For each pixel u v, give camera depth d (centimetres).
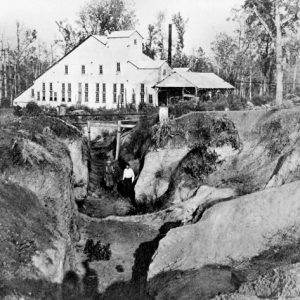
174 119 3070
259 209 1816
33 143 2202
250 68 6631
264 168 2428
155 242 2202
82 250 2070
